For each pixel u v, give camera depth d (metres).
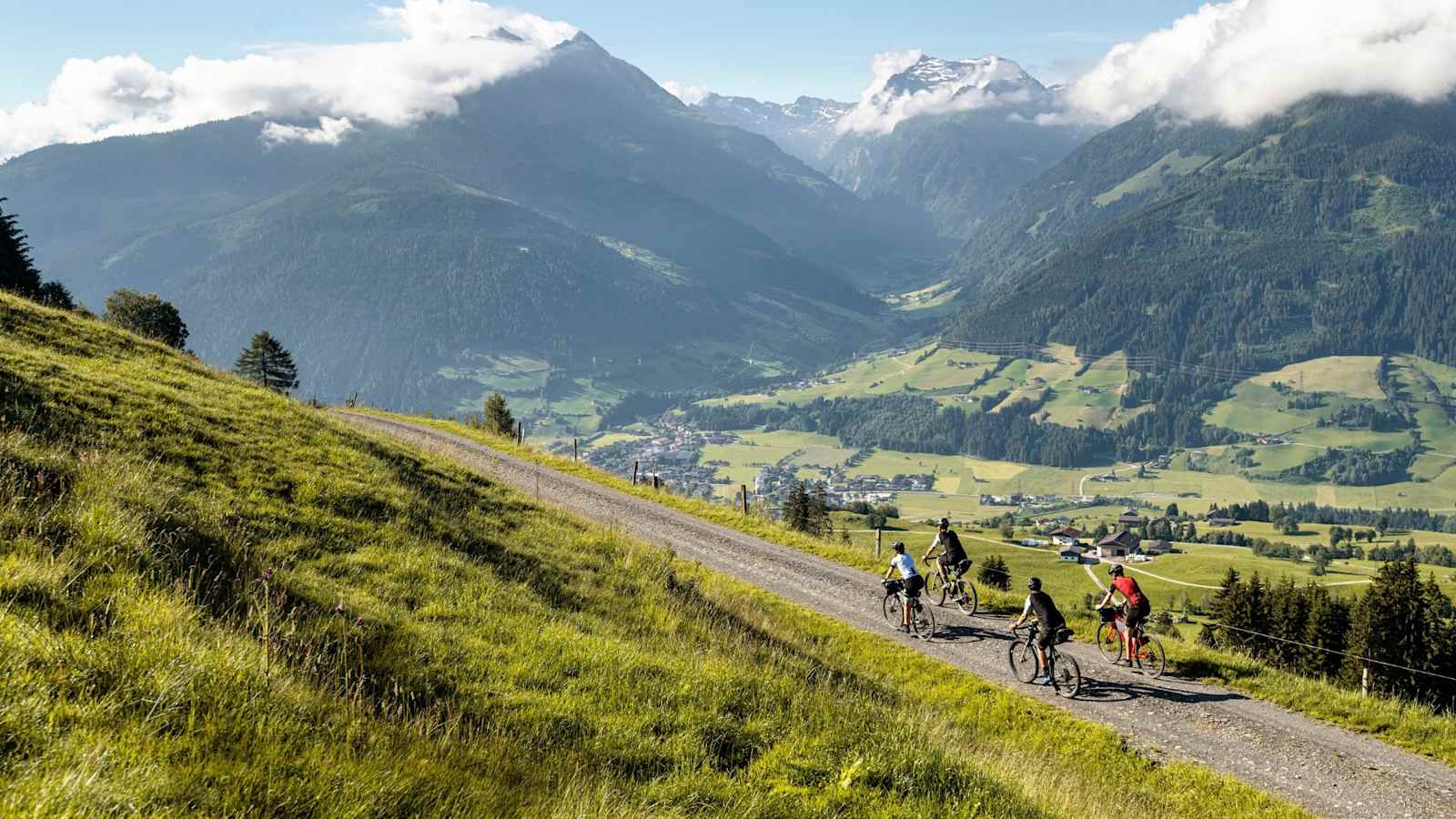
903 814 9.14
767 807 8.80
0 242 78.12
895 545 26.39
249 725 6.86
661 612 18.48
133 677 6.95
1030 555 180.88
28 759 5.41
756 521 42.28
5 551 9.12
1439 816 16.06
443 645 11.84
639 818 7.93
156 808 5.29
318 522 17.05
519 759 8.80
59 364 22.91
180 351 35.09
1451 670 49.38
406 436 47.12
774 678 13.89
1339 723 20.36
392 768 7.19
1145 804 15.62
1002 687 21.61
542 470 49.69
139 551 10.30
